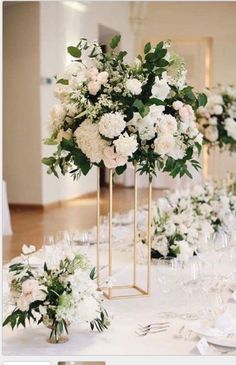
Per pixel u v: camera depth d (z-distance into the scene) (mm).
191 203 3758
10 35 9859
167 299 2322
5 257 5836
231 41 12914
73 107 2279
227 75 12977
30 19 9703
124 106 2236
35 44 9734
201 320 1961
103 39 12883
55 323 1787
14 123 10023
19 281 1857
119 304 2256
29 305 1804
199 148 2389
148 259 2398
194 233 2895
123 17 12758
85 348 1773
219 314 1928
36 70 9789
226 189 4445
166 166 2387
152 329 1944
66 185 10742
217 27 12938
